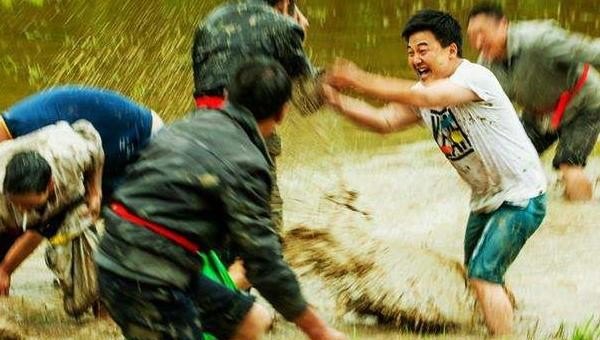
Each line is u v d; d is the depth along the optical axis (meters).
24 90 19.00
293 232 11.55
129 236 7.57
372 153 16.61
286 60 10.46
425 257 11.52
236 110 7.80
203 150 7.58
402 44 22.33
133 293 7.58
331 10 24.77
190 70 19.48
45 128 10.80
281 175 14.84
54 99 11.18
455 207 14.74
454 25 10.82
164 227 7.55
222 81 10.28
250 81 7.83
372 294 11.12
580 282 12.39
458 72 10.64
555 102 14.89
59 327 10.92
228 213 7.55
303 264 11.38
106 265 7.64
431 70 10.80
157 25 22.50
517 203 10.75
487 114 10.67
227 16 10.54
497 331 10.71
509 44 14.57
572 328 11.02
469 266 10.94
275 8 11.29
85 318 11.15
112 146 11.20
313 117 16.80
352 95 18.89
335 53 21.59
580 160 15.16
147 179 7.61
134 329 7.68
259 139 7.83
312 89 10.60
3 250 11.50
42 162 10.38
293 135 16.45
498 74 14.73
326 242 11.46
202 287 8.23
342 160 16.09
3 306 11.22
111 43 21.39
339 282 11.28
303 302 7.71
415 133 17.83
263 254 7.57
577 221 14.34
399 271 11.29
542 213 10.88
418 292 11.12
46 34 22.25
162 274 7.55
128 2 24.00
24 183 10.30
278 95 7.88
